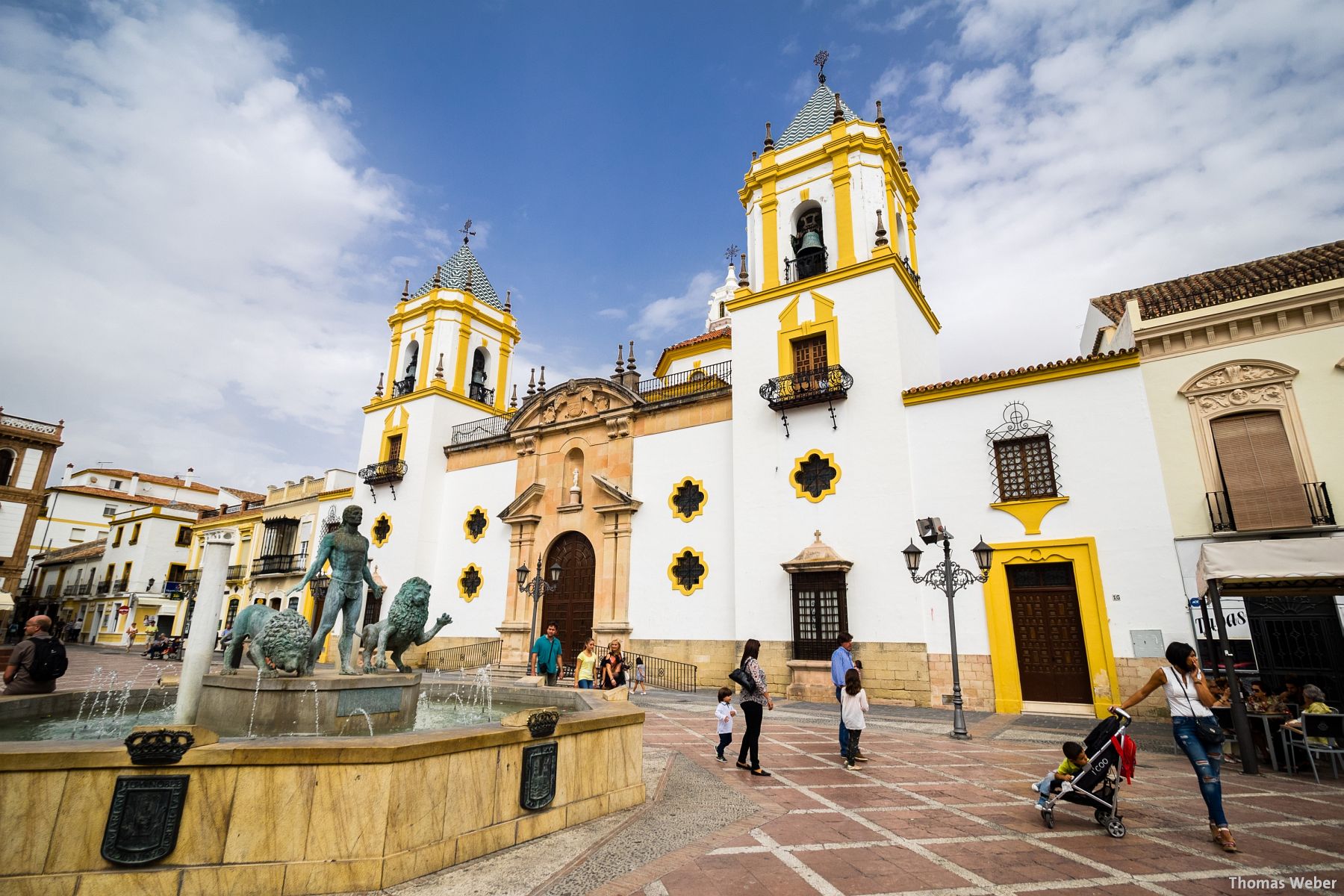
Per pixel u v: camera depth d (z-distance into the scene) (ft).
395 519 89.86
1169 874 15.78
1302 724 27.78
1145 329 45.62
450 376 95.91
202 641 23.63
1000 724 40.06
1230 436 42.32
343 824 13.84
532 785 17.57
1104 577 44.14
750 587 57.72
